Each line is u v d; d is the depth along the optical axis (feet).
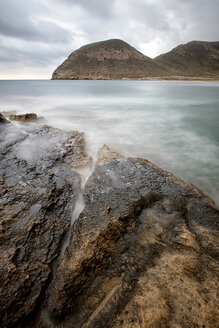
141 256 9.19
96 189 13.57
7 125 30.32
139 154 24.27
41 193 13.48
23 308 7.68
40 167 17.13
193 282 7.52
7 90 118.21
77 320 7.32
